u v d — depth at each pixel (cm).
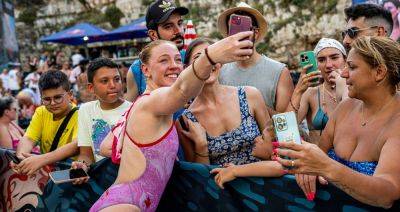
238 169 276
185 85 241
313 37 2031
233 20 257
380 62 234
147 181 267
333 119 280
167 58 286
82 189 357
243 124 318
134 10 2425
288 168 222
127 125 274
